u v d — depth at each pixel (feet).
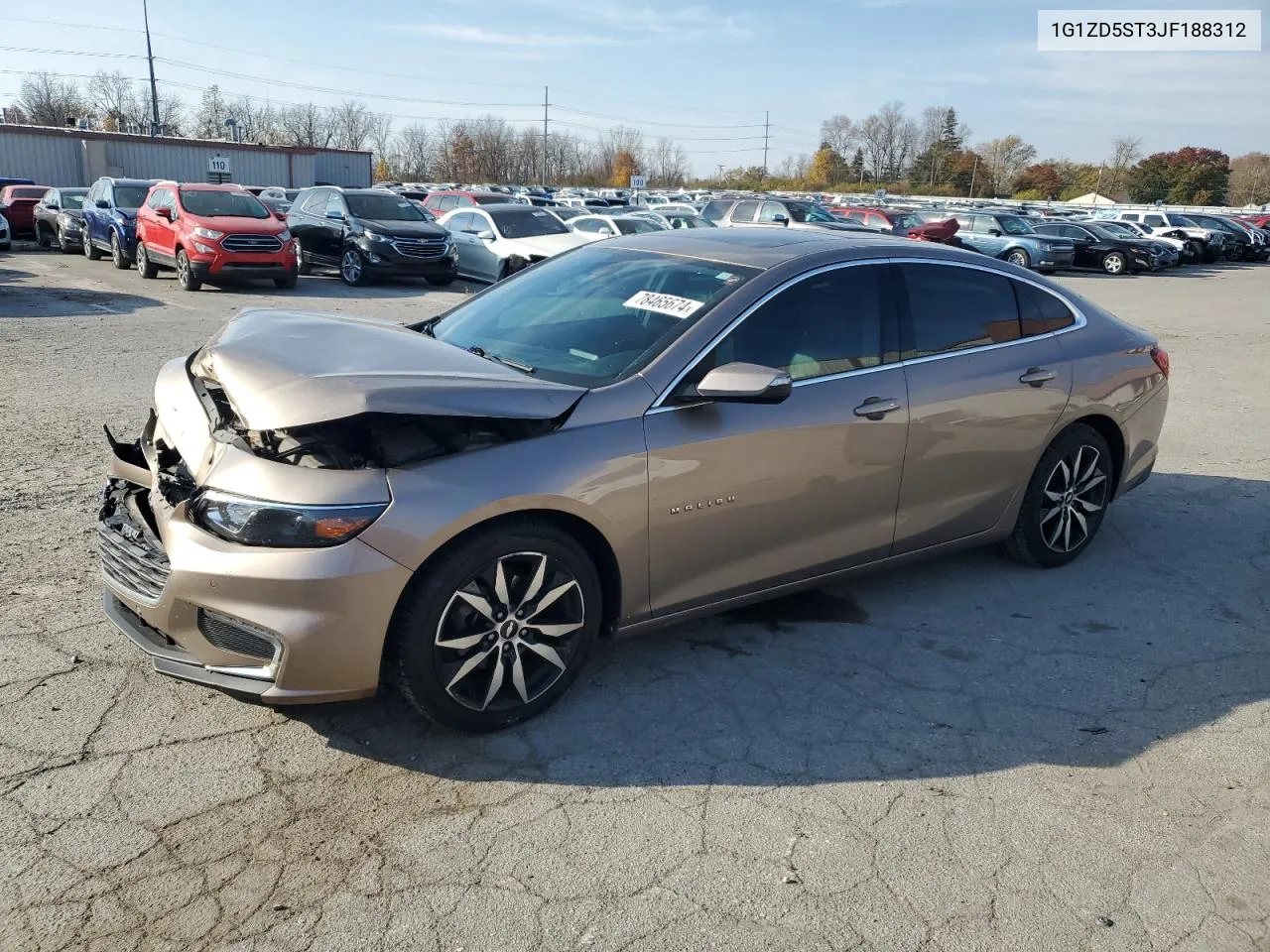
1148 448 17.06
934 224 72.33
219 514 9.61
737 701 11.83
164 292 51.31
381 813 9.52
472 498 9.95
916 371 13.53
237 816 9.37
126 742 10.44
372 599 9.58
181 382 12.09
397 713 11.28
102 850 8.82
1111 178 341.00
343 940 7.91
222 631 9.81
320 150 151.02
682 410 11.42
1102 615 14.70
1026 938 8.20
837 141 346.95
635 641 13.30
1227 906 8.66
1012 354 14.76
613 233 65.57
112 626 12.87
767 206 77.05
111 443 12.55
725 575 12.20
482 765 10.37
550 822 9.47
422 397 9.77
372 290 57.98
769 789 10.11
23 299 44.70
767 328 12.30
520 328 13.23
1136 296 72.79
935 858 9.14
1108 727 11.57
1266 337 47.78
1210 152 299.17
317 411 9.41
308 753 10.43
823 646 13.37
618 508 10.93
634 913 8.30
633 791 10.00
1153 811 9.96
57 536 15.75
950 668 12.85
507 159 292.81
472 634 10.41
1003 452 14.66
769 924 8.24
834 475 12.69
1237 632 14.26
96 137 125.59
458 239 63.26
